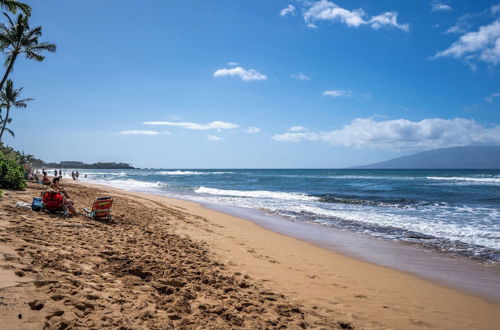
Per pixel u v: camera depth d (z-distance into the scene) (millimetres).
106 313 3324
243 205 21078
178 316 3742
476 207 19406
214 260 6863
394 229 12883
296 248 9508
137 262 5531
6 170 14180
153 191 32719
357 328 4355
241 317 4070
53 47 24531
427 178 59562
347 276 6977
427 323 4762
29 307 3035
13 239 5230
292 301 5059
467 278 7203
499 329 4711
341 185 41656
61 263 4562
